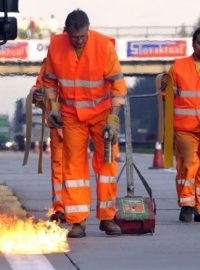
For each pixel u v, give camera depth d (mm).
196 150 20156
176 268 13828
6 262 14195
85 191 17109
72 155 17000
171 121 20156
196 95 20016
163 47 106250
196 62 20109
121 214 17438
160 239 17016
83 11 16672
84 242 16469
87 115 16906
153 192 28828
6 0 25547
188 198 20062
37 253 15070
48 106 17266
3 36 25781
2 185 31109
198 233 17984
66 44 16922
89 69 16797
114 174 17156
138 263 14242
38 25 102938
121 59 106250
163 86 20031
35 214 21203
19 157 77375
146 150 139625
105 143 16703
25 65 103312
